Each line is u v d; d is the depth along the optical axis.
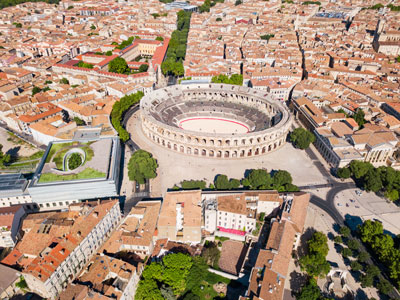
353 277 158.62
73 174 196.75
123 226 171.75
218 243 176.88
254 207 188.62
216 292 151.75
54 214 175.38
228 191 199.12
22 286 147.38
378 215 196.75
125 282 141.25
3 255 167.62
